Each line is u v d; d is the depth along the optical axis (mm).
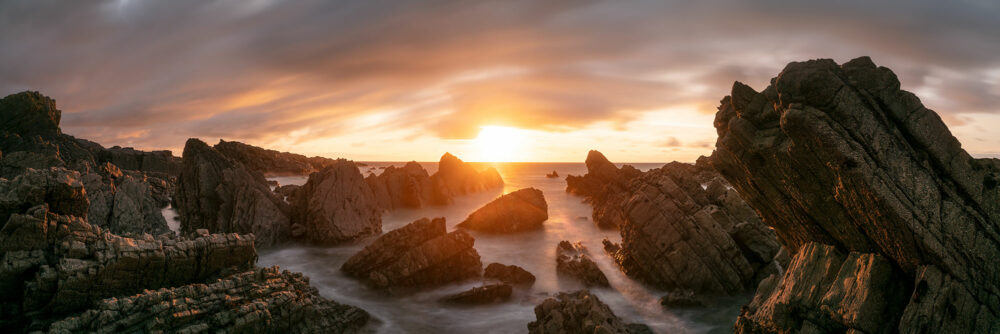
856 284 12375
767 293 15453
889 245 12195
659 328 21016
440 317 22641
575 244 38281
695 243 25328
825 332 12641
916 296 11461
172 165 75750
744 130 13945
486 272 28578
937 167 11938
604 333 15711
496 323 21906
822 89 11680
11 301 15359
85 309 15609
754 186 15289
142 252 16906
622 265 30266
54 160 39625
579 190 77812
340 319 20016
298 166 102938
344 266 28969
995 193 12000
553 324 17672
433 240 27391
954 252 11422
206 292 16594
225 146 88812
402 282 26188
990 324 11047
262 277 18812
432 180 66188
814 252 14102
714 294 24250
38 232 16156
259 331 16703
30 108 57469
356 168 43625
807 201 13625
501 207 45594
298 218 39656
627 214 28266
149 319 14969
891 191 11438
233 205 38062
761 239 25828
